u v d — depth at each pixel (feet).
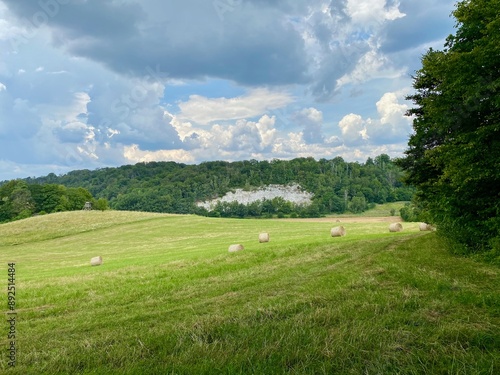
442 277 28.07
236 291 31.09
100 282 41.06
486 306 20.01
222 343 16.76
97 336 19.62
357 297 23.57
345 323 18.30
